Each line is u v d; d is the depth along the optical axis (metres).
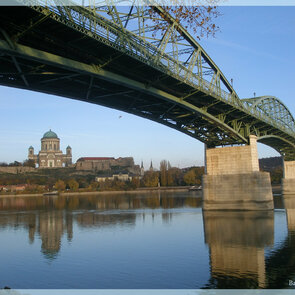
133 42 29.42
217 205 52.41
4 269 24.59
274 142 79.38
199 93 39.06
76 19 23.75
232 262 24.89
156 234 36.91
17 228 43.97
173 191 150.88
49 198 125.06
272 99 69.38
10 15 21.14
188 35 36.81
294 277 21.33
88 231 40.22
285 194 93.56
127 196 122.81
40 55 22.91
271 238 32.50
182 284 20.61
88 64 27.83
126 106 39.66
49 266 25.19
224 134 53.50
